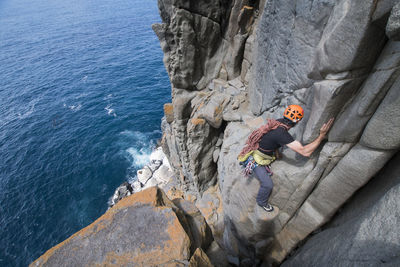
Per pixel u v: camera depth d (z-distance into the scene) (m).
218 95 9.46
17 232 21.36
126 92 42.16
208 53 10.20
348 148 3.77
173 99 11.48
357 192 4.22
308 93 4.33
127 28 90.06
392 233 2.43
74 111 37.69
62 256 3.47
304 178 4.55
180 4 8.51
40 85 47.69
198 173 12.15
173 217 3.75
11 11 164.38
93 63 56.84
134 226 3.71
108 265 3.34
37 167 27.58
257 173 4.57
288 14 4.70
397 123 2.87
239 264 7.73
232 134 7.85
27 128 34.44
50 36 86.62
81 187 24.98
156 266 3.27
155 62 54.69
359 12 2.68
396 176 3.31
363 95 3.18
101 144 30.25
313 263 4.07
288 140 3.86
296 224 5.29
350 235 3.27
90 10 140.75
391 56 2.73
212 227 10.63
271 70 5.95
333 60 3.19
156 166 25.52
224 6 9.02
